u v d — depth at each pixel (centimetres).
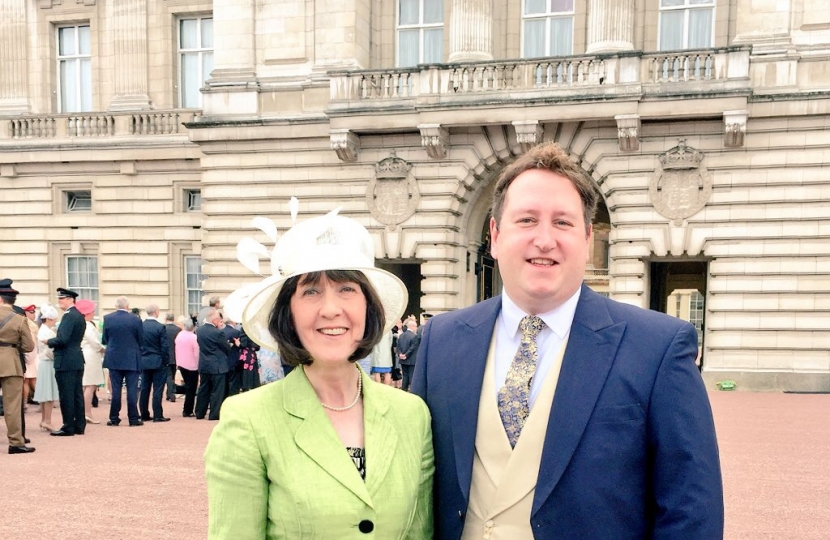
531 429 221
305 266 218
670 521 200
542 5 1825
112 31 2197
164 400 1538
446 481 235
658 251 1608
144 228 2158
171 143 2094
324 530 206
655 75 1576
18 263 2244
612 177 1631
